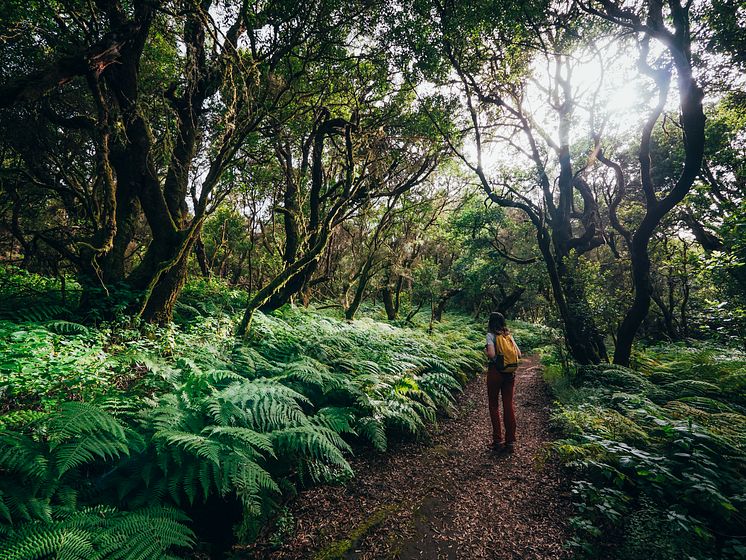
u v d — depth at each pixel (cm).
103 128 511
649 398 566
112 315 521
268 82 650
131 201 610
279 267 1234
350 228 1524
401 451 433
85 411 238
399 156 980
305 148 958
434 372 708
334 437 340
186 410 303
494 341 457
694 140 555
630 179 1415
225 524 271
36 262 1071
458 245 1769
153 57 794
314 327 659
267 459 327
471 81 734
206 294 884
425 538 282
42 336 376
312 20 664
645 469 315
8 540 179
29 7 629
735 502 287
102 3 552
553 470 382
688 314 1294
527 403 664
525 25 650
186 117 663
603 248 1725
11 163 923
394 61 733
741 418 426
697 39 682
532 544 273
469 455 436
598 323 806
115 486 247
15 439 218
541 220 786
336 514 304
